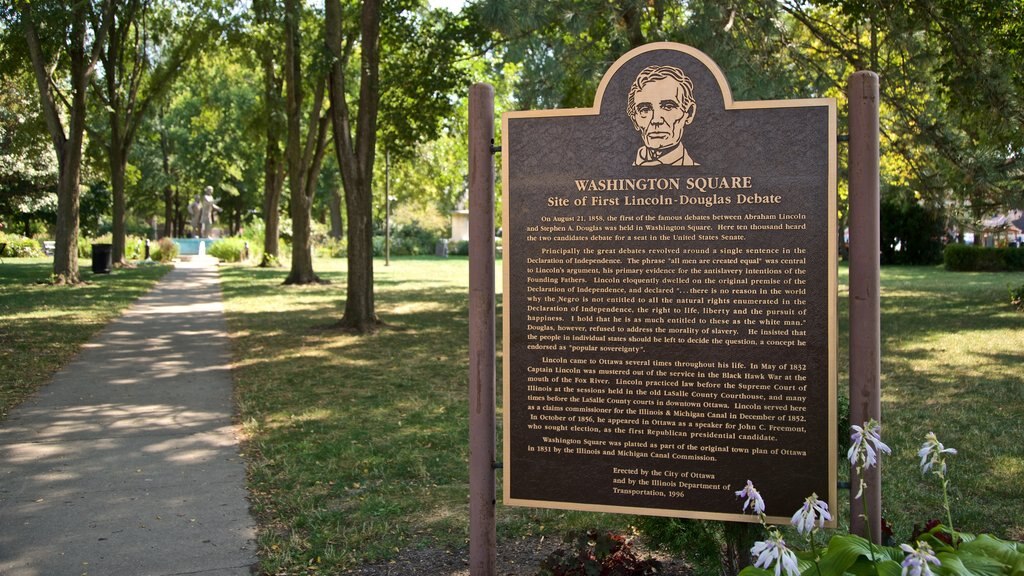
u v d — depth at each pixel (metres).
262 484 5.98
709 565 3.89
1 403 8.73
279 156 31.31
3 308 18.16
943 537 3.38
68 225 25.20
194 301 21.41
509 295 3.69
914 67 11.14
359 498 5.67
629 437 3.56
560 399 3.64
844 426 3.73
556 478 3.65
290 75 25.88
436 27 16.91
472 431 3.85
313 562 4.55
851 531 3.37
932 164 11.33
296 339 14.20
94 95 29.30
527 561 4.61
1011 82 11.52
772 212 3.41
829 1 12.30
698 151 3.47
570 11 10.37
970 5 12.41
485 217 3.81
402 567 4.50
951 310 18.27
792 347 3.38
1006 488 5.65
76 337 13.89
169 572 4.41
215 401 8.98
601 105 3.58
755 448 3.42
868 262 3.33
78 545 4.78
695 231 3.48
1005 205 11.27
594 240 3.59
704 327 3.47
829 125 3.35
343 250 52.84
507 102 18.81
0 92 30.72
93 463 6.52
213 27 25.34
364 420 8.02
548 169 3.64
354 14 20.73
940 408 8.22
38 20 21.08
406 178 41.56
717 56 9.80
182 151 52.69
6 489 5.84
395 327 15.88
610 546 3.93
